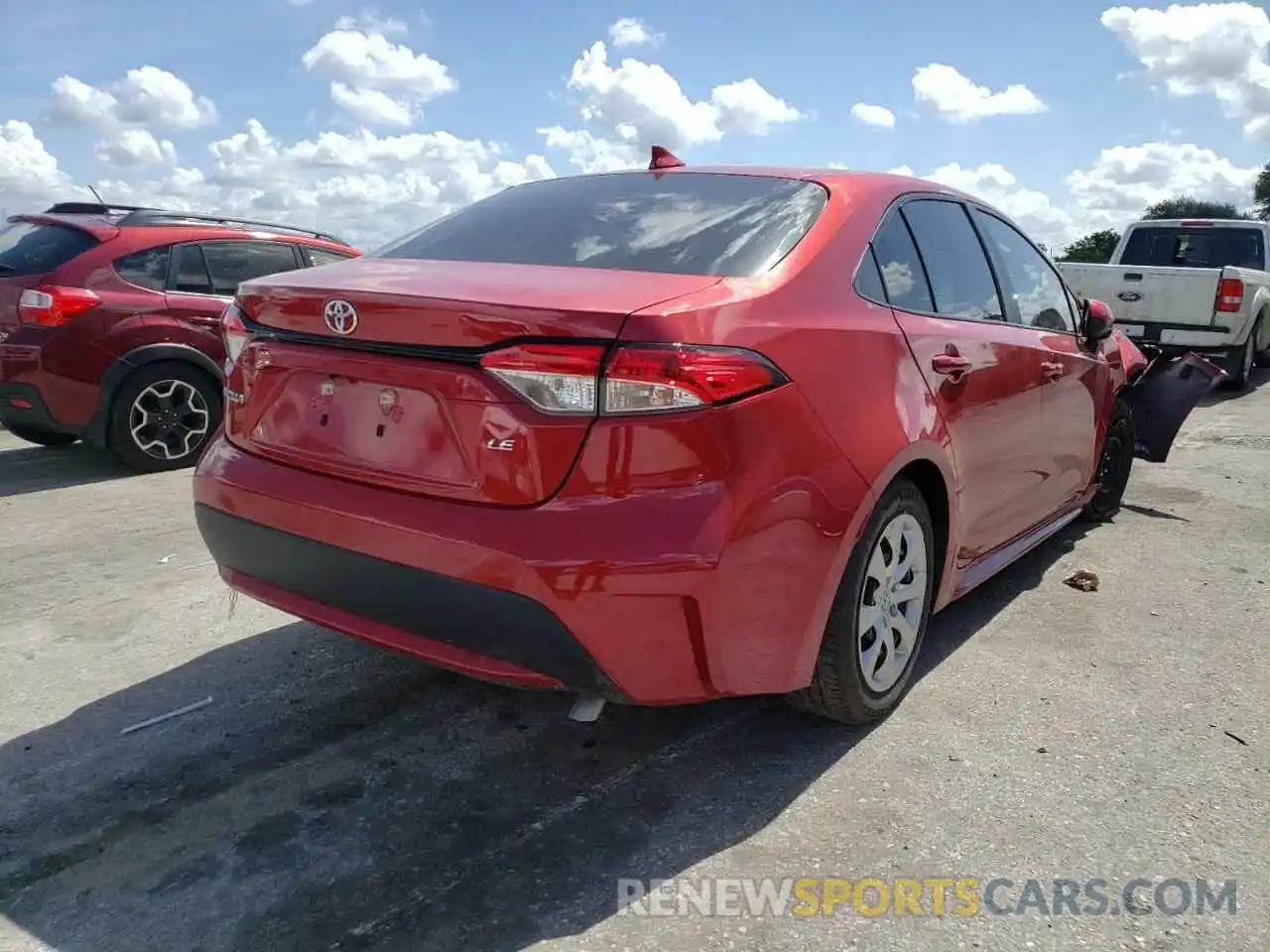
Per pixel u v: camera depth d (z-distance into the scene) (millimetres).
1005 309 4043
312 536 2693
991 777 2967
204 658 3746
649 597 2385
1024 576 4766
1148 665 3762
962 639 3994
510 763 3039
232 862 2553
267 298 2881
